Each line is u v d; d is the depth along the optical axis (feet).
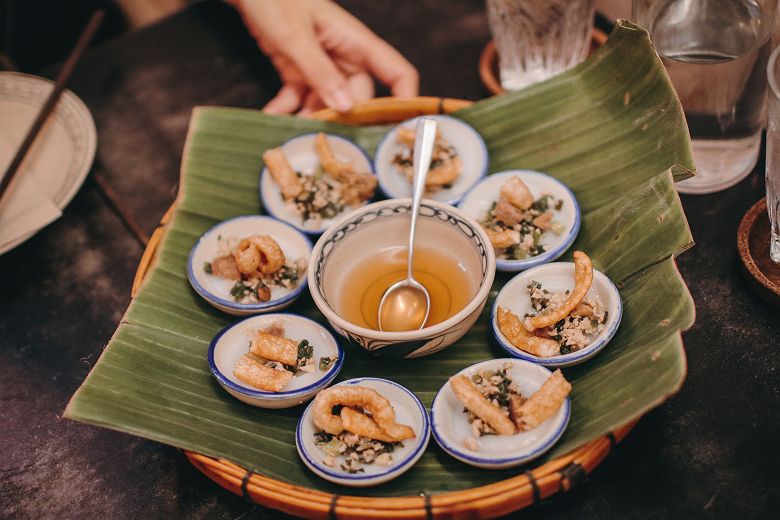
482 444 3.90
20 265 5.52
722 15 4.47
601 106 4.98
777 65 4.09
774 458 3.88
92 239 5.59
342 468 3.92
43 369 4.98
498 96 5.27
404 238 4.81
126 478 4.37
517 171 4.98
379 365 4.44
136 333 4.53
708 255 4.75
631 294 4.30
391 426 3.90
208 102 6.29
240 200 5.31
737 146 4.89
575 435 3.80
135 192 5.80
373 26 6.73
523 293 4.50
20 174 5.48
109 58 6.74
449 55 6.36
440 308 4.62
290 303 4.69
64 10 8.68
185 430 4.08
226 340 4.49
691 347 4.35
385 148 5.34
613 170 4.84
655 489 3.89
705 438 4.01
